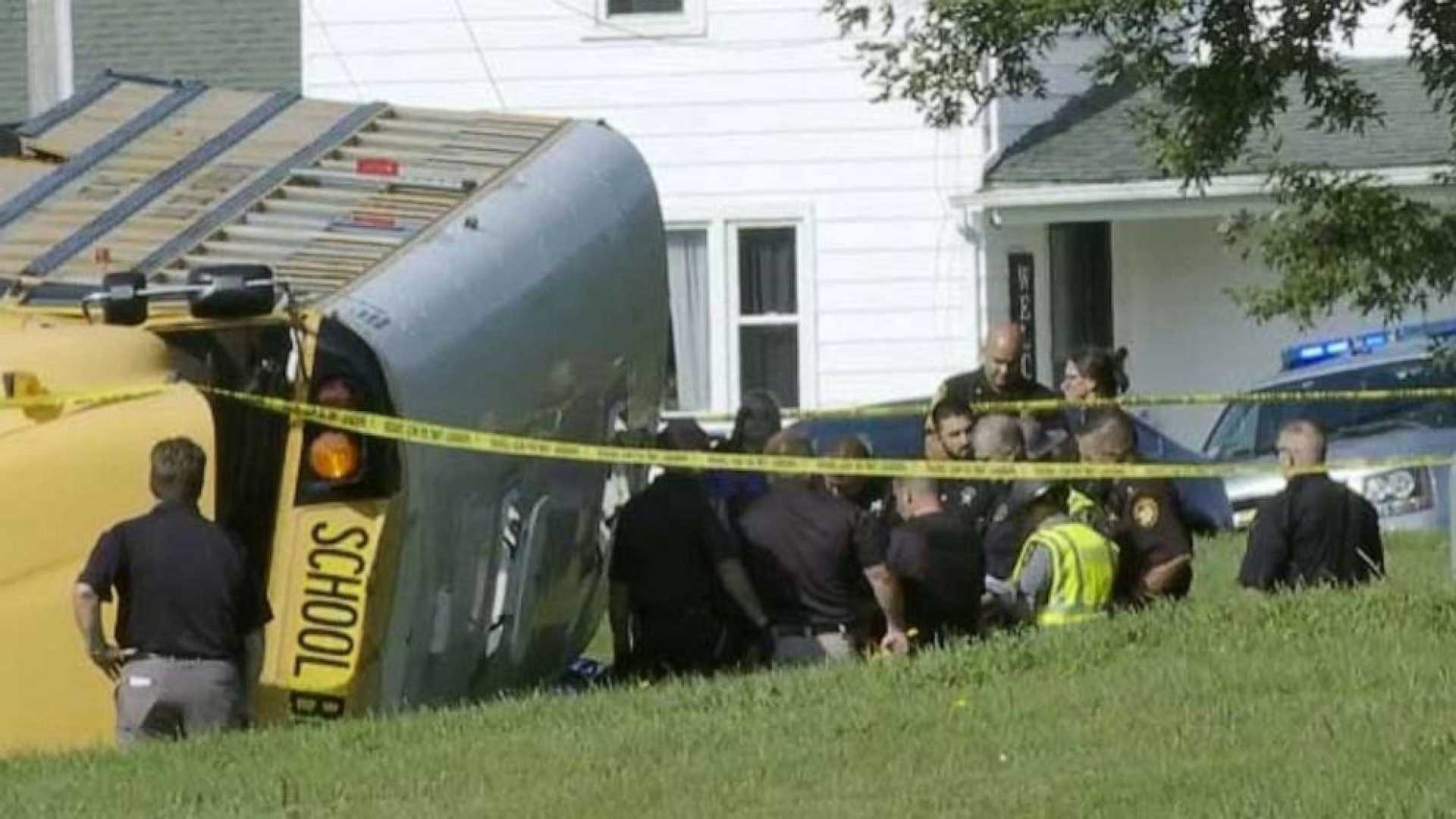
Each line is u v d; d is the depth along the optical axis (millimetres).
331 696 41812
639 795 34594
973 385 60344
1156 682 39469
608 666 55500
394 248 45312
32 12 84188
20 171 48094
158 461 40500
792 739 37531
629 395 54531
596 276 51000
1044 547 46844
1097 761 35062
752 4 99188
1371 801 31797
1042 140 100188
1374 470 74625
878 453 81438
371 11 100875
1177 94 54094
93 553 40219
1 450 40250
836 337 99500
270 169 48219
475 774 36469
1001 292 99750
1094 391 61031
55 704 40562
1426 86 58000
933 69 56906
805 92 99312
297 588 41969
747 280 100250
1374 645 41000
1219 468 54844
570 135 52656
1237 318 103625
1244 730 36094
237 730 40719
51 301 43281
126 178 47844
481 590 46594
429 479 43250
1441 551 69250
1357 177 64938
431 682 45094
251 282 41656
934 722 38031
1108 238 104938
